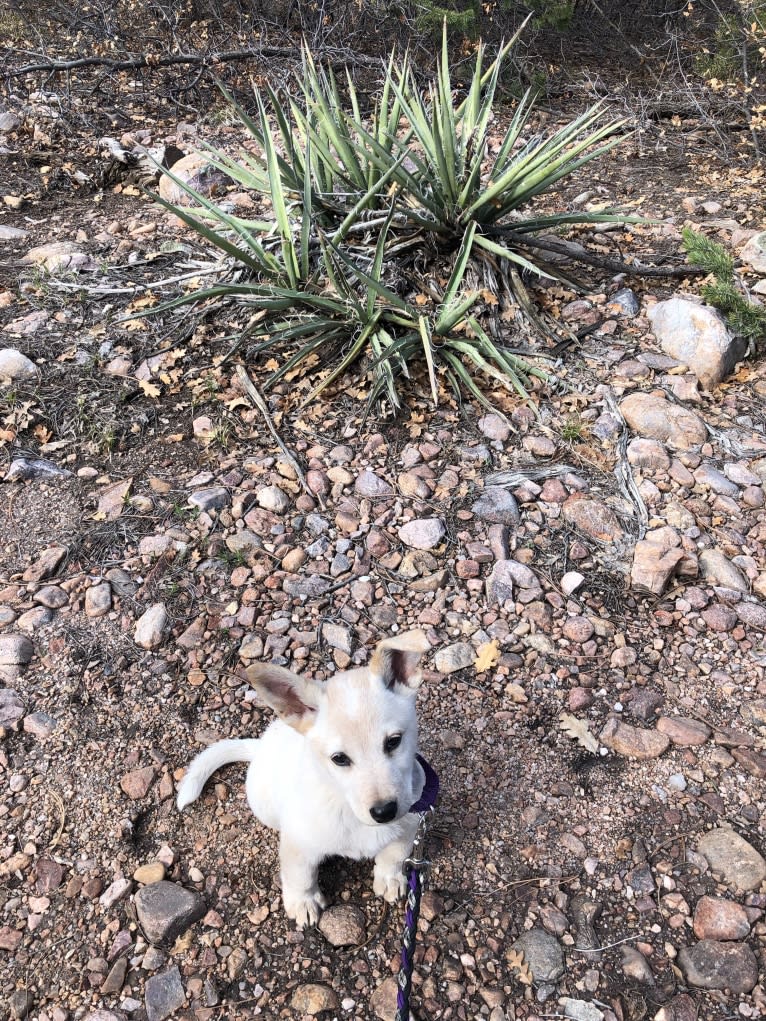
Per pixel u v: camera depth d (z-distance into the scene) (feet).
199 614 3.60
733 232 6.18
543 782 2.98
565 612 3.59
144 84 8.99
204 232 4.74
